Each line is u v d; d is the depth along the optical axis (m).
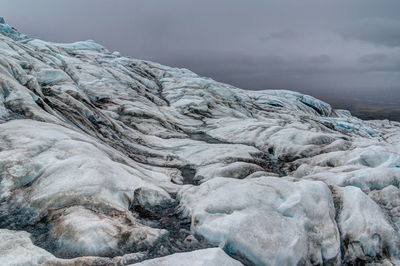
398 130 106.25
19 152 13.69
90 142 18.09
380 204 16.09
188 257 9.34
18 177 12.63
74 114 25.98
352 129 80.75
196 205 13.88
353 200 14.47
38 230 10.51
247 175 22.66
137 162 23.91
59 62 54.12
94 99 46.12
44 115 19.44
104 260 9.28
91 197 12.05
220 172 22.34
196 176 22.91
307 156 29.48
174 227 13.15
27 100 19.62
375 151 23.81
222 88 72.75
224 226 11.62
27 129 16.06
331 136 34.22
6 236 9.50
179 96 62.84
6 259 8.18
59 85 35.12
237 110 62.09
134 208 14.00
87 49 92.25
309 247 11.59
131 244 10.45
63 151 14.91
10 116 17.70
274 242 10.95
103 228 10.39
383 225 13.04
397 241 12.48
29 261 8.35
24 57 39.00
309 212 12.98
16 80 21.59
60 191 11.97
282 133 35.19
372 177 17.73
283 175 25.70
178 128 43.84
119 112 42.22
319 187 14.64
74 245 9.70
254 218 11.85
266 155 31.06
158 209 14.73
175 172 23.48
